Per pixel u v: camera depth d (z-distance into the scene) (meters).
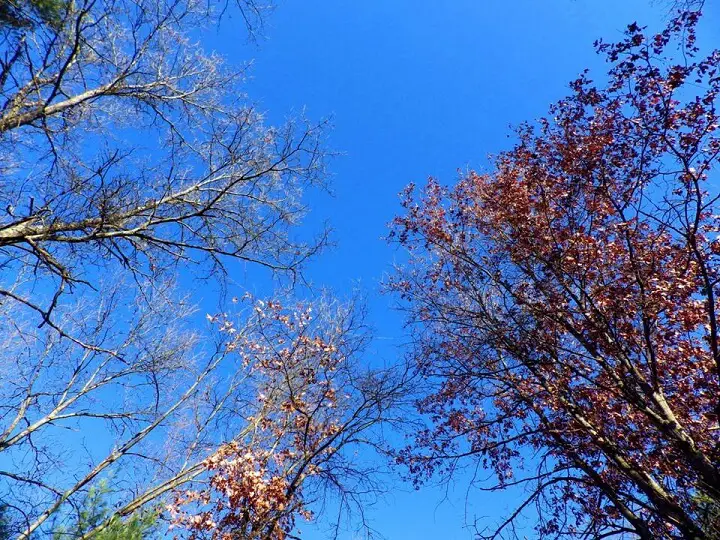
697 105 5.58
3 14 5.57
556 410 7.77
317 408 8.48
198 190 9.17
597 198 7.11
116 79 8.05
